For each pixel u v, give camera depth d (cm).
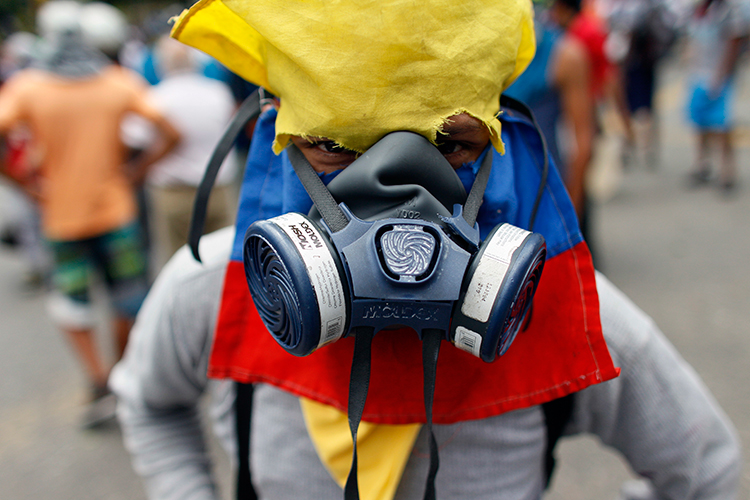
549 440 95
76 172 261
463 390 89
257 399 97
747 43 527
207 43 89
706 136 575
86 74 265
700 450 94
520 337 91
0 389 318
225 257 102
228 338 95
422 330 77
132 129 302
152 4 2055
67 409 297
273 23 79
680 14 989
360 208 79
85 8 324
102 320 376
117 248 274
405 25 75
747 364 289
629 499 113
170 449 113
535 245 76
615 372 86
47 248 271
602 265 405
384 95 77
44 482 250
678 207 524
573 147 311
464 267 74
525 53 94
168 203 326
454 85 78
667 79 1418
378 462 89
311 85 79
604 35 340
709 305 347
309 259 73
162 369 106
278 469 95
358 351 77
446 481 90
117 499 239
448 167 81
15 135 262
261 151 97
